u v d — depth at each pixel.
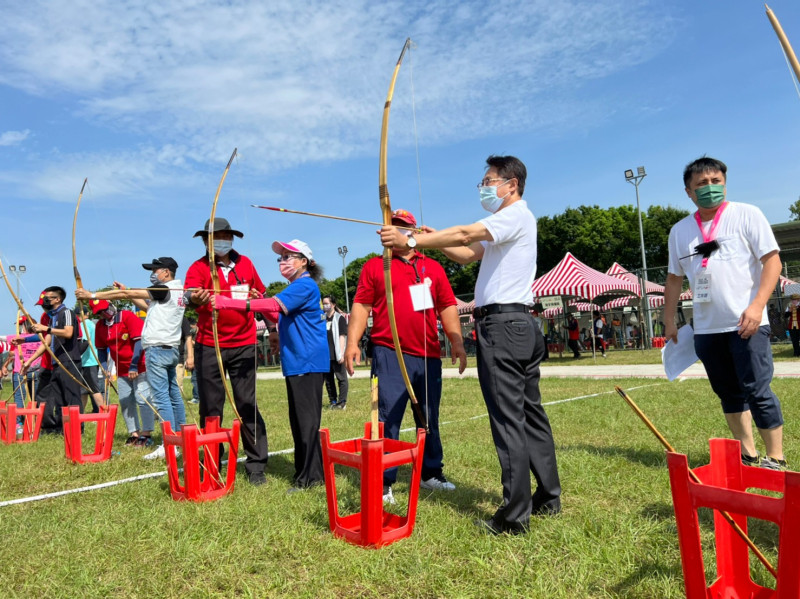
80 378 7.34
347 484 4.13
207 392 4.55
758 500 1.82
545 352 3.27
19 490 4.56
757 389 3.76
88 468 5.20
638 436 5.17
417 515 3.33
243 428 4.43
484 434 5.78
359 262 52.75
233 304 3.99
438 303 4.22
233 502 3.74
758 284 3.79
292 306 4.06
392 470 3.69
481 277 3.18
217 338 4.01
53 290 7.34
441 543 2.89
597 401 7.49
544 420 3.25
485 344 3.05
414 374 3.89
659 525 2.94
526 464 2.98
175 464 3.98
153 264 5.71
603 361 17.08
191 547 2.92
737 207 3.86
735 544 2.23
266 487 4.17
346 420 7.16
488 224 2.99
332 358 8.90
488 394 3.05
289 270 4.32
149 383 5.77
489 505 3.55
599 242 40.47
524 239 3.11
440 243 2.93
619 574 2.46
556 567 2.56
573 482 3.76
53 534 3.27
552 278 18.86
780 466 3.76
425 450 3.99
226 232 4.75
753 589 2.21
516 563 2.57
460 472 4.36
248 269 4.97
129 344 6.50
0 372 9.21
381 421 3.83
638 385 9.51
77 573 2.69
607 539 2.81
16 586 2.61
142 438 6.40
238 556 2.82
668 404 6.88
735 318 3.79
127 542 3.07
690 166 3.95
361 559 2.71
